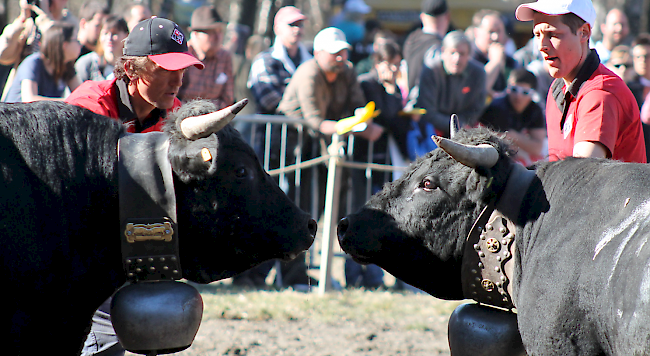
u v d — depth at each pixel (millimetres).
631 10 50156
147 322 7715
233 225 8258
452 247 8391
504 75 22812
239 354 14117
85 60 18234
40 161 7586
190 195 8078
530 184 8078
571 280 7176
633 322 6523
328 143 19375
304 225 8609
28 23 19156
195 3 37969
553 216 7707
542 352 7379
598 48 26359
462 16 36906
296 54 20797
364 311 17406
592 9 9789
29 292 7465
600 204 7375
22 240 7355
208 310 16766
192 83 19609
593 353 7086
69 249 7664
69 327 7859
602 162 7871
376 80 20172
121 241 7766
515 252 7973
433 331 16109
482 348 8227
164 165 7887
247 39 30688
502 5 36844
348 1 32938
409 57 21859
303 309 17297
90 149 7875
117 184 7859
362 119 17656
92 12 19141
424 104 20094
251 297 18031
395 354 14461
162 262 7902
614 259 6902
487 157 7969
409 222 8547
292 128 19266
